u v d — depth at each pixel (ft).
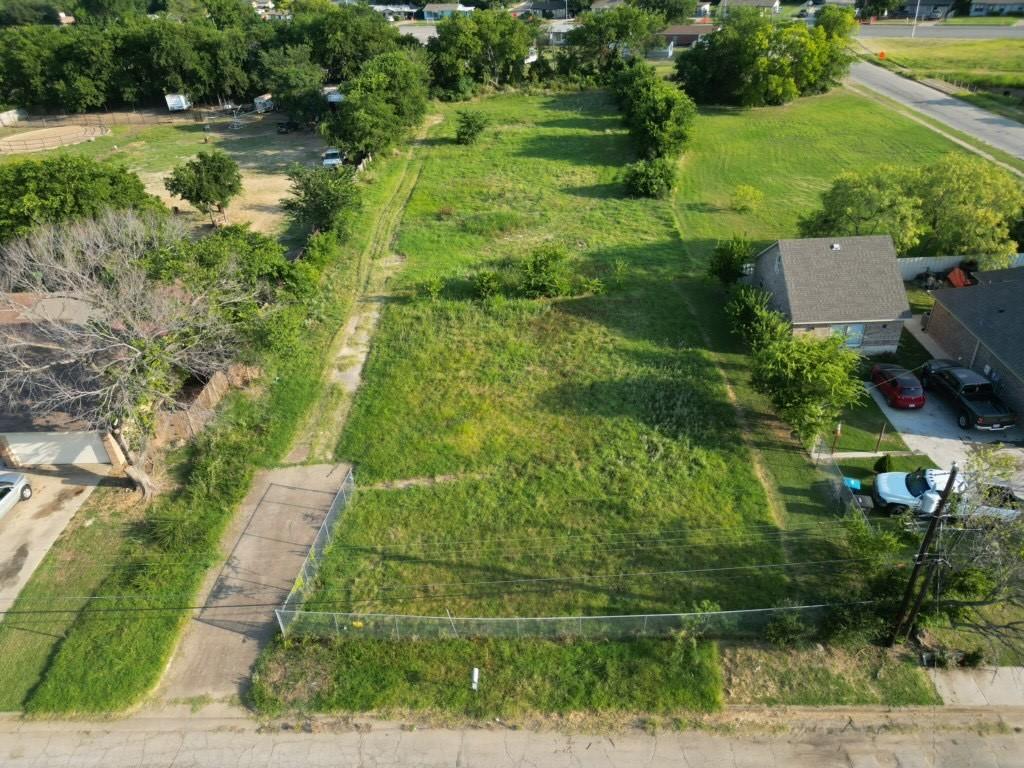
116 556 83.56
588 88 304.30
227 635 74.08
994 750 61.57
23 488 92.07
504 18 302.66
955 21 417.90
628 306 130.93
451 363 116.57
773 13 422.41
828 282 113.39
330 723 65.72
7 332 101.40
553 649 70.79
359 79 223.92
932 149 208.44
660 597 75.72
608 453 95.50
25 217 133.69
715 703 65.36
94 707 67.51
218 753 63.72
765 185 190.60
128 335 88.38
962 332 110.42
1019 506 76.02
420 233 165.99
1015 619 72.49
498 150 226.17
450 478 93.30
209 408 105.91
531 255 143.95
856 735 63.05
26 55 280.92
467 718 65.62
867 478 90.84
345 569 80.74
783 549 80.59
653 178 180.96
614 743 63.10
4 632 75.31
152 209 146.92
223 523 87.20
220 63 282.77
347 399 110.01
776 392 95.14
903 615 67.26
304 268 133.59
